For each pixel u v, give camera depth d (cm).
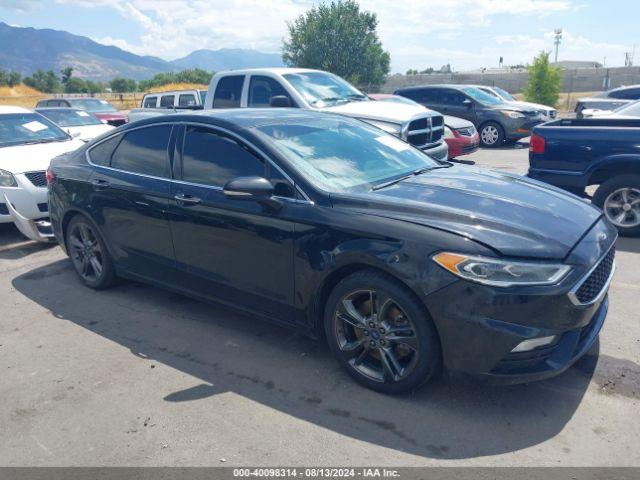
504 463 268
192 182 407
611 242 332
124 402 334
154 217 429
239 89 904
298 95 838
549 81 2683
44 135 794
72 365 383
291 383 348
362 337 332
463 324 286
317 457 278
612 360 358
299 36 4141
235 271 386
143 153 451
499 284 279
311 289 344
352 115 793
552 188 390
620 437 284
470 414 308
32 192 636
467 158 1298
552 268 285
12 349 410
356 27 4069
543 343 287
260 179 344
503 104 1538
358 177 376
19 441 302
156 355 392
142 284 532
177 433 302
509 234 297
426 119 813
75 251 529
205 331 427
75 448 294
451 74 4884
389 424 302
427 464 270
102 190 470
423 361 306
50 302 497
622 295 464
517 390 328
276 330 424
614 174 621
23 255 643
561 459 269
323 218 333
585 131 612
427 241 296
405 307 304
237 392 341
